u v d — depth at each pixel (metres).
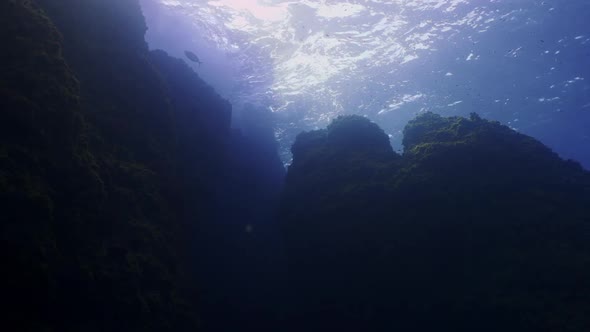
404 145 17.64
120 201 10.41
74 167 8.37
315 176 16.66
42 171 7.53
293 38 21.98
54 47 8.60
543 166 13.76
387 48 21.50
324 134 19.58
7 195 6.53
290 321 15.66
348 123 18.12
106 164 10.70
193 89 20.56
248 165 25.25
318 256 14.91
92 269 8.30
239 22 22.09
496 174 13.48
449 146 14.16
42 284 6.80
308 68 23.53
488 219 12.65
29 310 6.85
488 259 12.07
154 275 10.08
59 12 12.16
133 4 16.12
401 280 13.07
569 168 14.36
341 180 15.89
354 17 20.48
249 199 23.20
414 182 13.78
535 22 19.45
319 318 14.55
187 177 17.28
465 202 13.05
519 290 11.00
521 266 11.45
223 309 16.73
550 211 12.44
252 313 16.89
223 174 21.69
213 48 23.89
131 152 12.55
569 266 10.94
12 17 8.25
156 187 12.62
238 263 19.06
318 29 21.23
